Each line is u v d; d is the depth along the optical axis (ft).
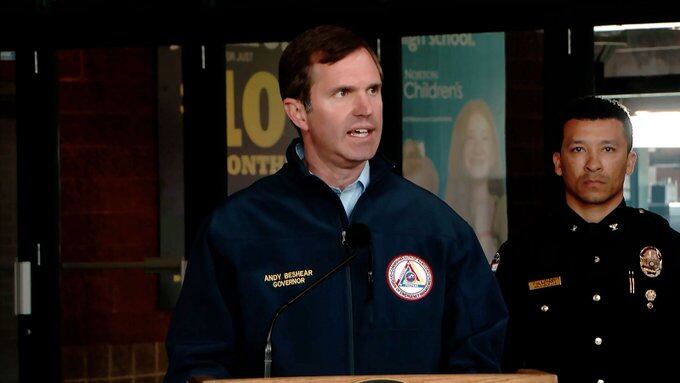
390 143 56.49
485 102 59.82
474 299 25.32
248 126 66.54
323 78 24.53
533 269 35.22
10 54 60.95
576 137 34.96
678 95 52.13
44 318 60.39
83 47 59.62
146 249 73.97
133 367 73.46
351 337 24.49
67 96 73.31
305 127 25.52
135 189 73.97
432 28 55.01
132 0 58.85
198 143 58.65
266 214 25.45
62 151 73.41
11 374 69.31
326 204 25.40
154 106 73.87
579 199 35.17
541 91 59.41
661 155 52.75
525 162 59.57
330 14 56.24
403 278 24.89
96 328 73.26
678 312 33.86
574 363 34.17
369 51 24.89
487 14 54.08
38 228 60.39
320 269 24.94
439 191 60.23
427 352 24.71
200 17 58.13
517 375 20.89
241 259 24.99
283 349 24.47
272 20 57.11
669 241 34.40
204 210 58.59
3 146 66.23
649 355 33.81
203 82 58.44
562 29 52.90
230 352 24.99
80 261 73.31
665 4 51.13
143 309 73.61
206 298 25.05
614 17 52.03
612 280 34.22
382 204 25.57
